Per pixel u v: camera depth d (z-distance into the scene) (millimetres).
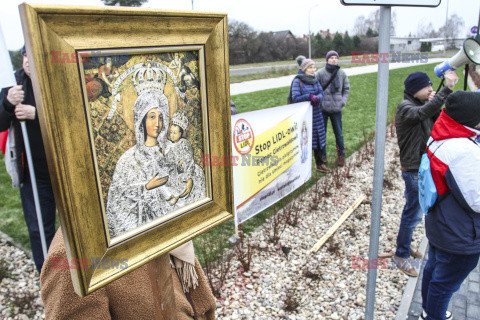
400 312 2902
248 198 3568
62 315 931
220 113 885
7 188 5570
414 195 3135
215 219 935
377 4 1293
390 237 4051
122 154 687
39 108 552
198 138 858
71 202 609
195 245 3723
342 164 6219
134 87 682
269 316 2828
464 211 2174
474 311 2928
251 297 3039
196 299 1346
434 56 36906
